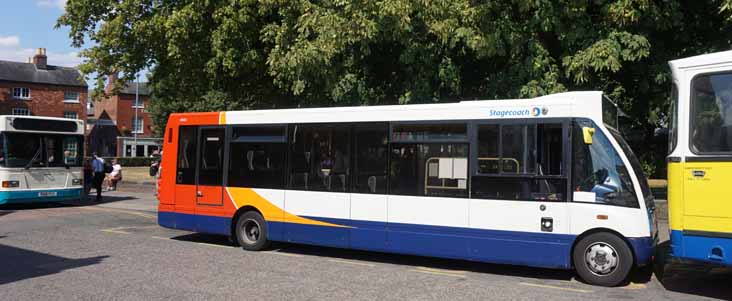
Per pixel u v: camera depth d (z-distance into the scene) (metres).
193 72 16.23
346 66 12.79
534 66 11.16
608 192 7.73
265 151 10.33
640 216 7.58
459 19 11.45
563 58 11.30
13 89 58.03
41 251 10.08
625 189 7.68
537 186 8.09
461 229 8.53
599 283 7.76
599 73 11.71
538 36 11.81
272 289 7.29
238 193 10.50
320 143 9.81
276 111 10.28
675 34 12.58
